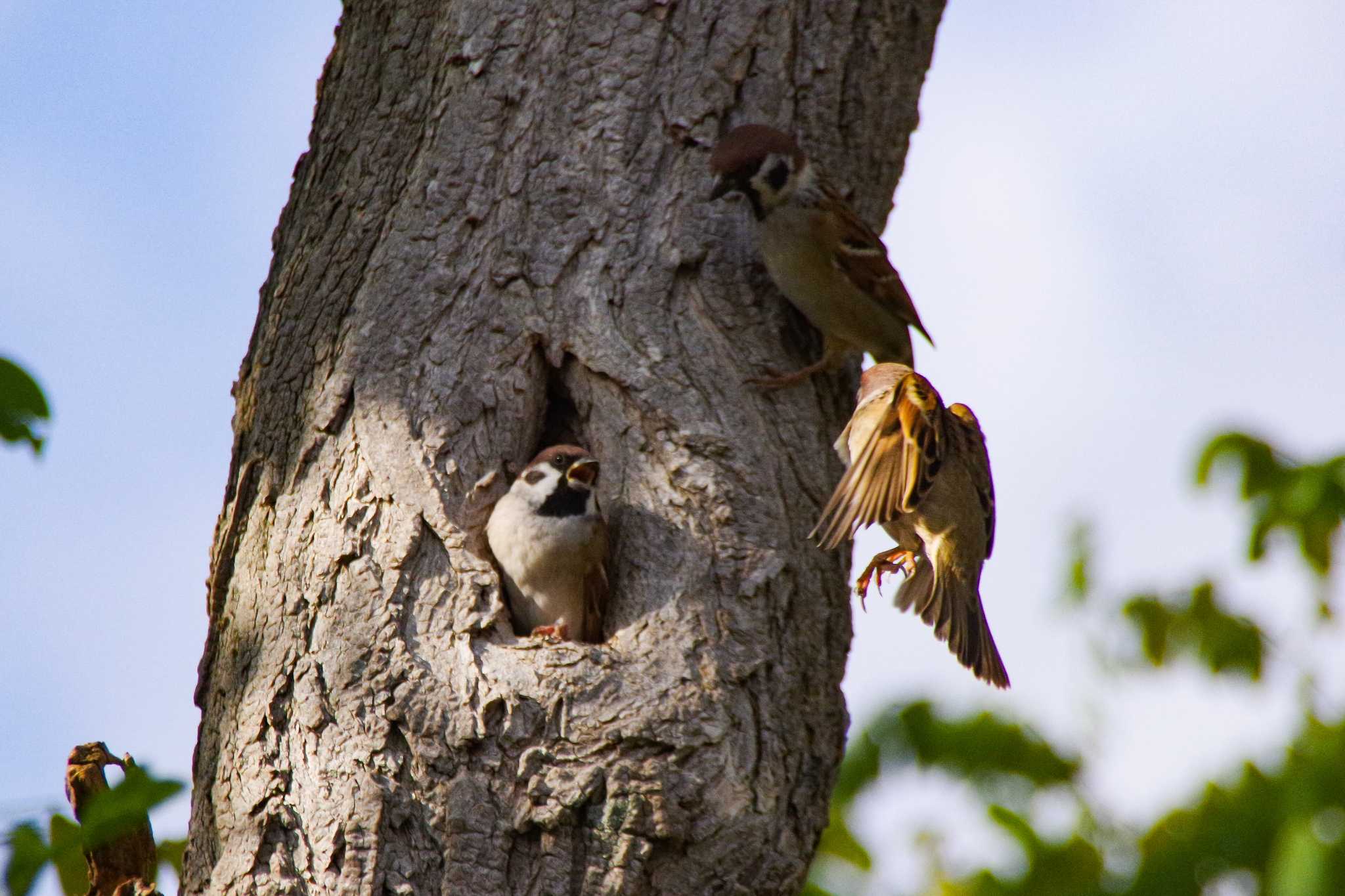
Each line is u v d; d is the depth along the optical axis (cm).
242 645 834
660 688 785
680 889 757
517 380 871
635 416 869
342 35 1006
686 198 920
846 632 872
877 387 948
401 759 773
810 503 876
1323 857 689
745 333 906
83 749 821
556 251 895
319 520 835
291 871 774
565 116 925
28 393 809
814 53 992
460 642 793
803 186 933
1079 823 916
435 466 841
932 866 933
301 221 949
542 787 759
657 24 952
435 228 897
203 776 831
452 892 744
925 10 1064
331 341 884
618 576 845
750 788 779
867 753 969
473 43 937
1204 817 780
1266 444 984
